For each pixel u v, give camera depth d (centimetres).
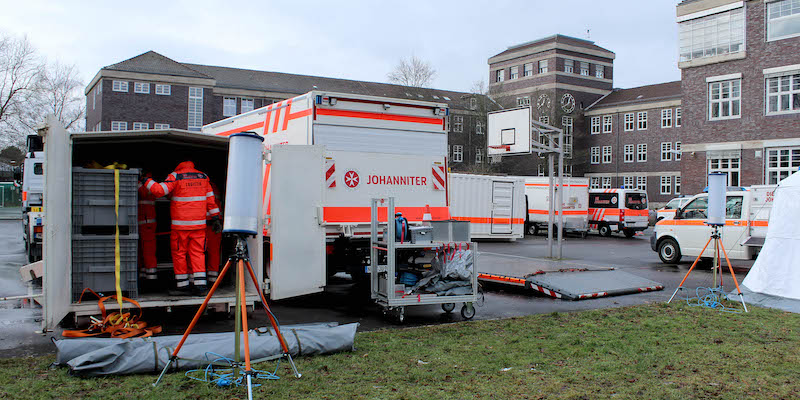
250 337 560
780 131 2798
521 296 1008
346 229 859
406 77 5919
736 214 1405
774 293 933
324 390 466
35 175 1556
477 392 467
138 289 782
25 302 879
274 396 450
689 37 3144
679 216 1523
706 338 664
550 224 1548
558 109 5506
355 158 878
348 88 5494
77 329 659
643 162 5222
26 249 1622
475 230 2217
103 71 4294
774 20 2811
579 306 910
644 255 1830
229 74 5081
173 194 729
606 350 605
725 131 3000
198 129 4625
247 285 769
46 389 455
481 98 5478
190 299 710
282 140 926
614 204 2753
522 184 2366
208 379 482
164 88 4500
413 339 652
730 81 2984
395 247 744
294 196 764
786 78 2786
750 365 551
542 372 525
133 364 496
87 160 838
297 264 764
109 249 678
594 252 1933
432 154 953
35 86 4775
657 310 848
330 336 580
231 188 484
